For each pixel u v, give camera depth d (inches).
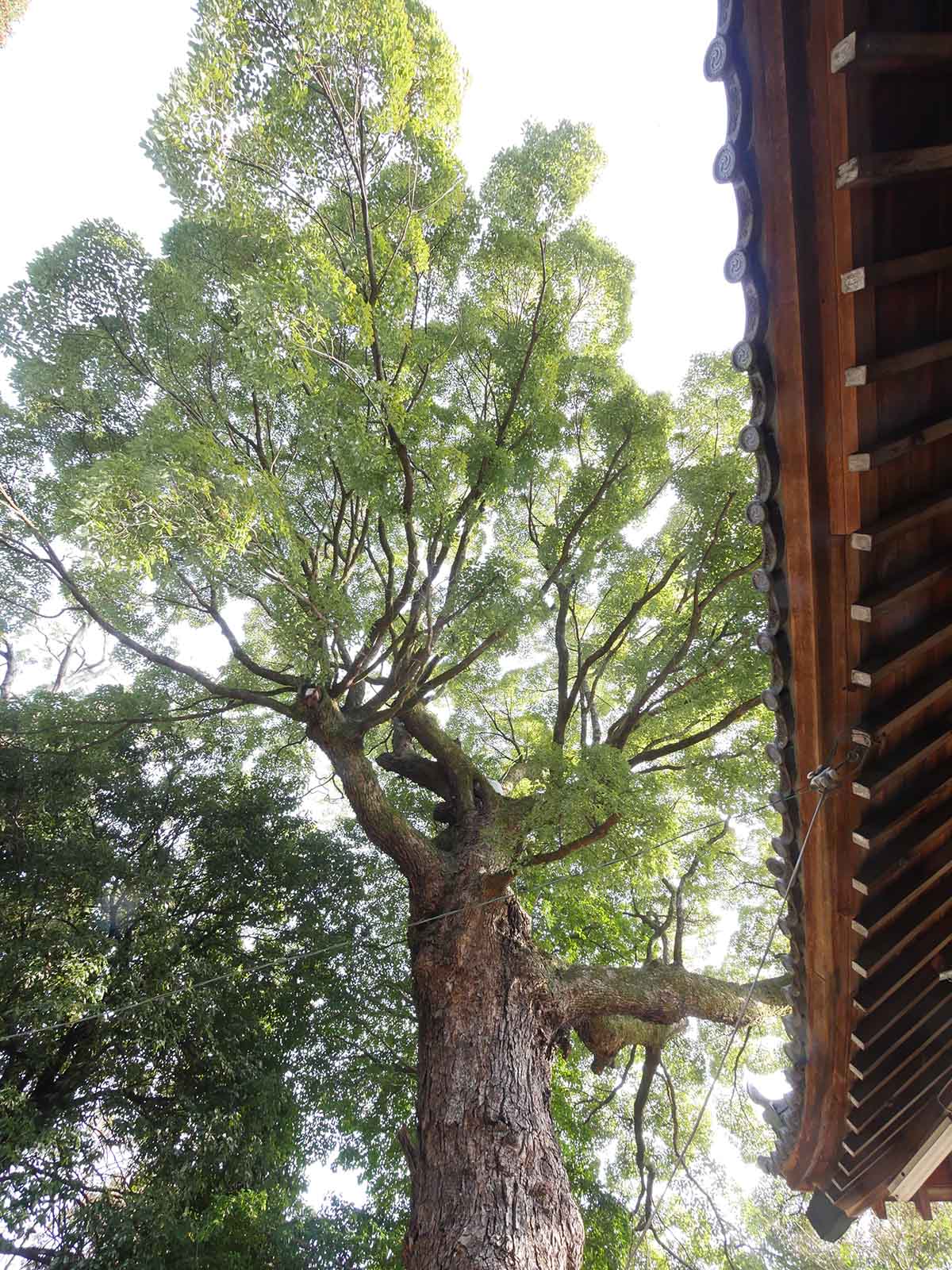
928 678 108.8
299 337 191.0
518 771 344.8
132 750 355.6
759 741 307.3
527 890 370.3
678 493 297.3
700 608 279.9
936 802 119.9
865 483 91.7
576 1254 179.9
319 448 257.6
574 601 360.8
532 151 292.4
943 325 89.2
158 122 194.2
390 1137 324.8
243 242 244.2
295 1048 331.0
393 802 411.5
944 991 143.4
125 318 255.9
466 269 316.5
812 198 82.7
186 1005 276.1
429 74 225.8
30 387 253.9
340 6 190.7
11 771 301.7
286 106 201.8
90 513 187.0
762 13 78.7
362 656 283.1
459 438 296.8
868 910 121.6
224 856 345.4
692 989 259.6
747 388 305.1
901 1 77.5
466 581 279.6
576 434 351.3
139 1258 228.8
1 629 315.3
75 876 283.4
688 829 376.8
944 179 82.7
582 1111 363.6
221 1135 265.1
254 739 410.3
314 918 356.5
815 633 101.4
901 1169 160.2
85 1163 251.0
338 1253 281.7
